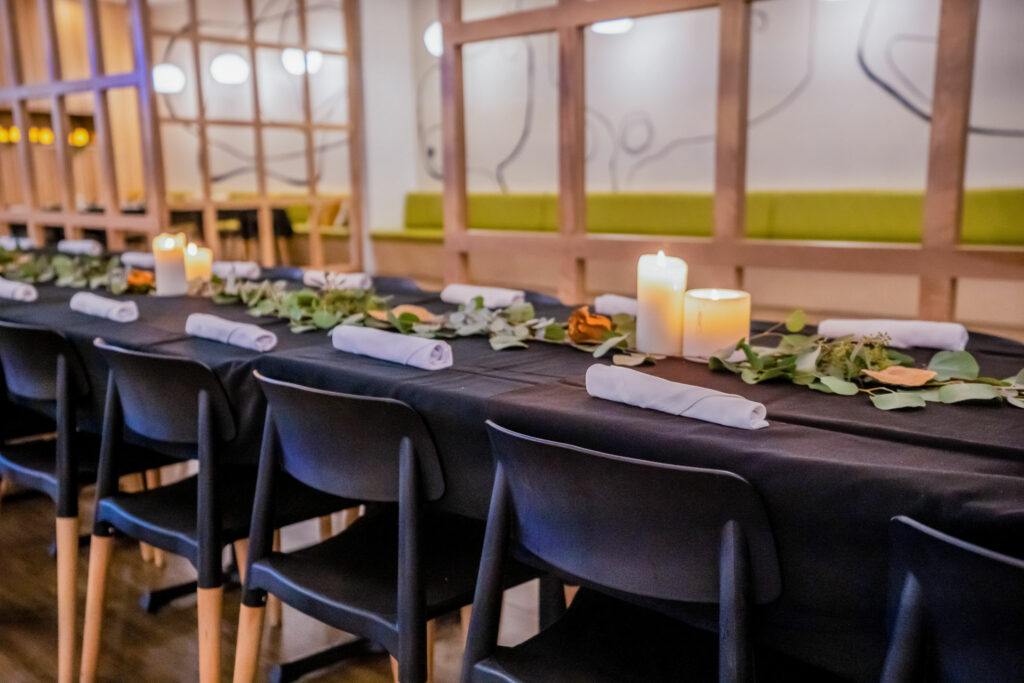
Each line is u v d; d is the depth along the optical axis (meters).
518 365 1.49
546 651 1.12
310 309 1.98
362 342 1.56
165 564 2.37
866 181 5.22
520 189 6.77
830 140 5.33
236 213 6.53
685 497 0.91
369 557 1.42
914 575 0.77
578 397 1.24
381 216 6.75
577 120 3.36
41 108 8.34
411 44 6.83
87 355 1.84
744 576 0.91
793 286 5.39
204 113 4.86
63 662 1.78
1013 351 1.54
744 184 3.02
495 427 1.03
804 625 0.94
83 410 1.90
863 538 0.88
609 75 6.19
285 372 1.54
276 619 2.05
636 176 6.18
